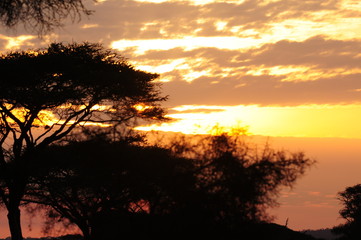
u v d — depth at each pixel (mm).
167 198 31219
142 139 41156
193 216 30578
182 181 30688
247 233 30531
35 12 34875
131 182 33969
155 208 31609
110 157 37562
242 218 30281
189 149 31734
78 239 52688
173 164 31375
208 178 30688
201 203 30391
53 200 47781
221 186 30438
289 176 30391
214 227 30562
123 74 52125
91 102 52469
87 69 50688
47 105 50438
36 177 48562
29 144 49844
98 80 50875
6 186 52156
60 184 44938
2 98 50094
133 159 35562
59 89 50625
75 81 50969
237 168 30312
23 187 49781
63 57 49938
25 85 49812
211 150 30875
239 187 30047
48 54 49875
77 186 42125
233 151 30734
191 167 30953
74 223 47562
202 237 30578
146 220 32125
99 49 52812
